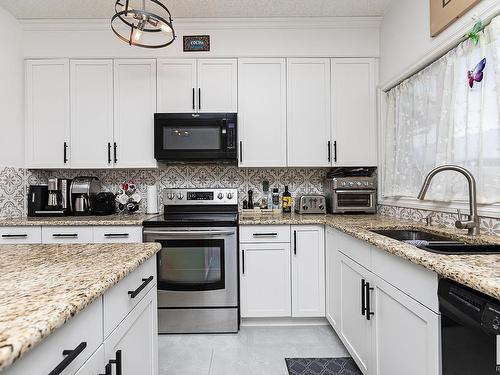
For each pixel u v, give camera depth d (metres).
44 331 0.53
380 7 2.48
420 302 1.06
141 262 1.06
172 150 2.58
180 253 2.32
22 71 2.66
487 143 1.43
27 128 2.67
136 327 1.10
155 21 1.65
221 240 2.31
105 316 0.84
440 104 1.82
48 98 2.67
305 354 2.00
